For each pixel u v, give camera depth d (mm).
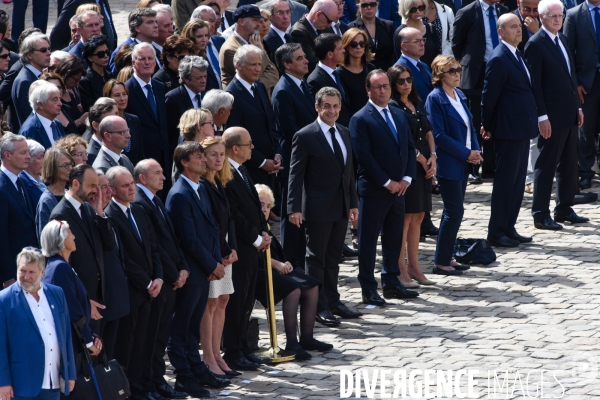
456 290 31797
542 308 30031
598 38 40000
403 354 26984
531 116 34906
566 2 43281
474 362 26219
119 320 23453
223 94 28422
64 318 20406
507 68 34812
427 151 32000
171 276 24125
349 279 32969
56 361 20250
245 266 26438
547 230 37156
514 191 35688
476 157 32375
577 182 40156
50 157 22875
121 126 25703
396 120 30438
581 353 26547
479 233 36531
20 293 20094
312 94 32688
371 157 30078
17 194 23938
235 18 34281
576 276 32594
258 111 31188
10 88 32281
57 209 22109
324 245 29203
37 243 24031
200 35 33625
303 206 29125
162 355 24594
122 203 23484
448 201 32781
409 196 31562
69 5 39562
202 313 25219
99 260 22391
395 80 31375
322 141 28969
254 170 31188
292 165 29094
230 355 26547
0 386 19859
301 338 27625
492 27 40469
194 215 24875
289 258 31062
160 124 30766
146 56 30562
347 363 26578
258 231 26641
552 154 36812
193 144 24875
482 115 35219
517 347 27141
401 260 32156
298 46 31438
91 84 30922
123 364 23609
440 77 32656
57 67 29422
